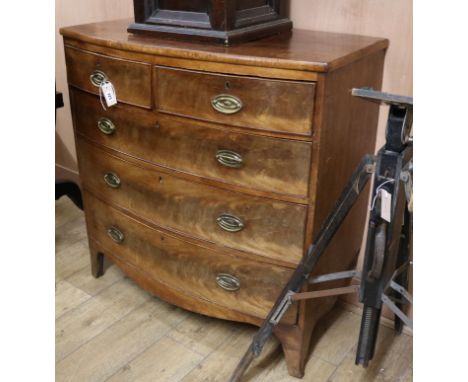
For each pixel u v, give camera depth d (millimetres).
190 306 1636
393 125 1010
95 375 1562
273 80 1173
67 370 1577
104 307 1854
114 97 1471
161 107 1375
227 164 1323
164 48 1286
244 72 1198
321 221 1332
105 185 1696
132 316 1812
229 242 1433
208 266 1513
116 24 1680
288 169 1249
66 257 2143
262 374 1564
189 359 1627
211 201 1410
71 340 1697
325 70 1111
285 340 1505
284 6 1601
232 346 1680
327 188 1319
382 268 1100
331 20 1564
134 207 1623
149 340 1701
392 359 1619
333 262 1539
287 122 1198
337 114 1261
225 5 1284
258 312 1485
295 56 1185
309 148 1206
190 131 1354
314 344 1687
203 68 1252
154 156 1470
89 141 1677
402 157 1023
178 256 1571
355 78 1327
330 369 1584
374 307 1172
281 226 1325
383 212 1047
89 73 1528
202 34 1339
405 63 1489
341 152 1359
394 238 1137
